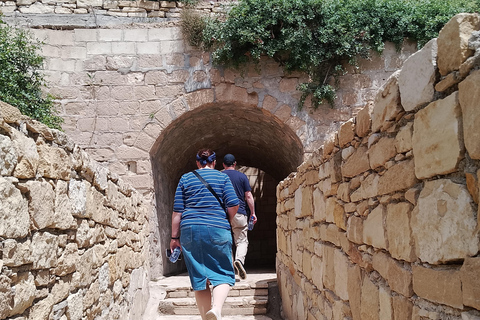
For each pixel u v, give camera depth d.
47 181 2.11
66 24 8.45
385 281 2.12
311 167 3.82
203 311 3.21
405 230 1.83
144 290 5.57
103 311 3.20
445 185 1.50
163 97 8.37
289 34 7.80
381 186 2.13
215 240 3.15
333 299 3.05
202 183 3.33
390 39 8.23
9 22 8.41
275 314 5.83
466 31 1.43
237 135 10.99
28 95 6.65
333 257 3.09
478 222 1.30
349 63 8.04
